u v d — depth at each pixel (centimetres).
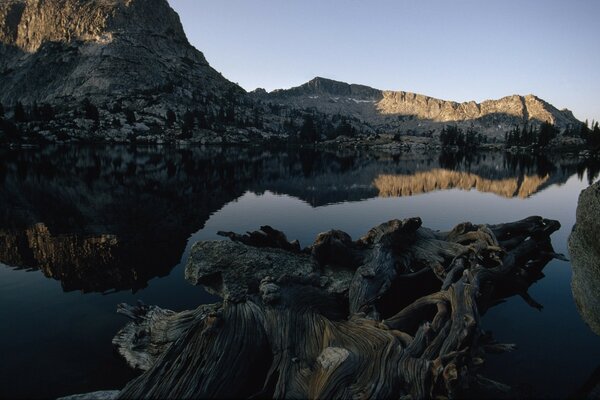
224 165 8000
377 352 938
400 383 868
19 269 1858
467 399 918
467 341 1013
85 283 1688
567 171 7856
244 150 15000
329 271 1623
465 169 8175
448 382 837
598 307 1189
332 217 3188
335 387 820
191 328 1007
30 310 1408
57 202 3569
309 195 4347
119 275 1789
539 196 4516
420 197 4334
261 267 1562
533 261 2164
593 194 1270
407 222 1898
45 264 1933
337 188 4941
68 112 19850
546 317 1456
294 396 852
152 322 1246
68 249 2189
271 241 1853
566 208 3759
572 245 1345
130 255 2094
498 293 1695
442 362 902
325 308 1245
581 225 1307
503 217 3309
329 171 7219
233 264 1561
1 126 12012
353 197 4259
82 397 879
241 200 3944
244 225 2850
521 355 1163
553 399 953
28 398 936
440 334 1037
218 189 4644
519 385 1008
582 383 1022
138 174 5847
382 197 4284
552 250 2320
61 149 11244
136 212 3250
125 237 2462
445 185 5462
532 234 2308
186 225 2827
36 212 3153
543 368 1092
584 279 1262
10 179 4862
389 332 1030
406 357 917
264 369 977
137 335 1186
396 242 1870
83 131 16125
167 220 2977
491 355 1151
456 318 1105
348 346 977
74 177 5222
